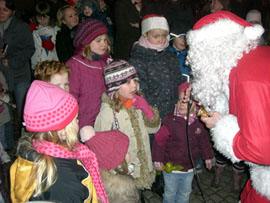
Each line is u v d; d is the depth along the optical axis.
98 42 2.29
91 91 2.33
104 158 1.53
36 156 1.09
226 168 3.06
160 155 2.13
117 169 1.58
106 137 1.55
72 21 3.29
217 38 1.32
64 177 1.10
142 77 2.39
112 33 4.50
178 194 2.26
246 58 1.27
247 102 1.14
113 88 1.84
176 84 2.55
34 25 3.60
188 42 1.45
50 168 1.06
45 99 1.13
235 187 2.62
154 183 2.65
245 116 1.15
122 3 3.88
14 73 3.25
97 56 2.35
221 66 1.30
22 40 3.21
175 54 2.66
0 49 3.13
